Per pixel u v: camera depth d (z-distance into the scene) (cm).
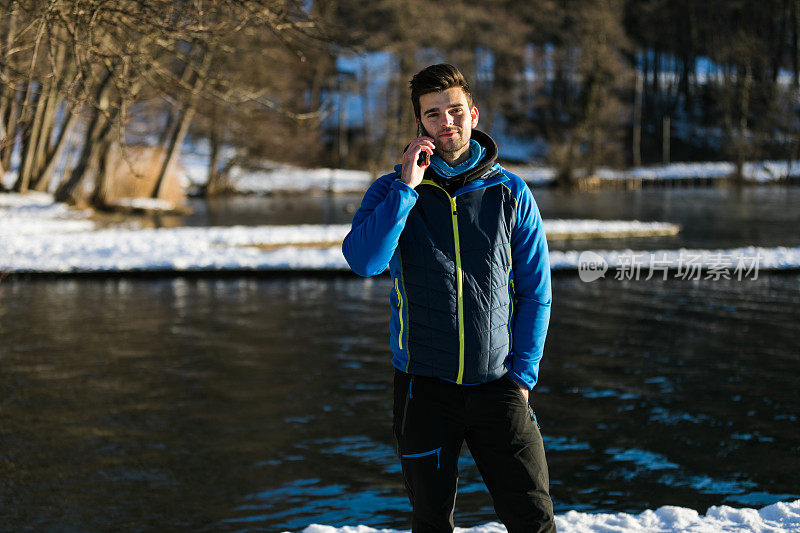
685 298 1436
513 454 287
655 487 583
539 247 295
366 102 7131
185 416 766
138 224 3005
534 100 7662
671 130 8012
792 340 1083
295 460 649
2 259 1806
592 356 1005
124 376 919
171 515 546
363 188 5784
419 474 289
